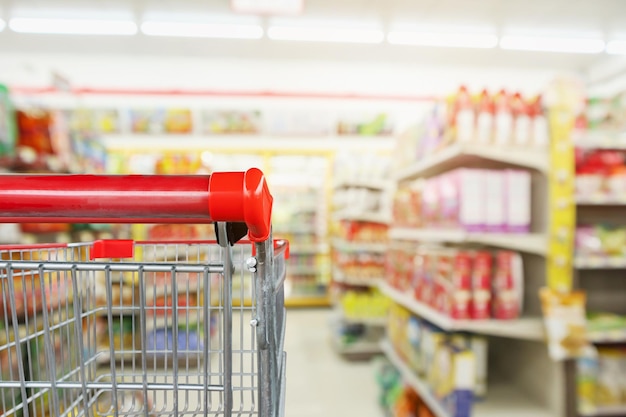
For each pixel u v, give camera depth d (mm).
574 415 1988
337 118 6621
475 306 1931
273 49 5555
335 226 5926
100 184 561
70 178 566
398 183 3268
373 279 4660
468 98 1972
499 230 1966
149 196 552
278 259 785
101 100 6242
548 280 2004
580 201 2021
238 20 4746
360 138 6832
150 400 1439
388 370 3092
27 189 557
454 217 2027
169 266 622
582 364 2070
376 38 5211
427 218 2402
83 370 644
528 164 1995
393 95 6684
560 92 1989
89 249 1106
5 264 615
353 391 3439
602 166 2061
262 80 6402
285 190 7258
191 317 2082
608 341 2361
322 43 5371
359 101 6691
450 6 4484
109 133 6156
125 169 4844
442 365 1989
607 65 6070
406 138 2977
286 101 6629
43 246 963
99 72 6016
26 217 570
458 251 2080
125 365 1705
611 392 2109
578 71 6367
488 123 1961
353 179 4785
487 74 6438
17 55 5629
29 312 1477
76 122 5543
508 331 1938
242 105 6574
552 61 5969
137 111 6180
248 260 598
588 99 2221
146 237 3895
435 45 5422
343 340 4301
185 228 4082
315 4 4402
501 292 1970
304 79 6453
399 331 2807
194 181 559
